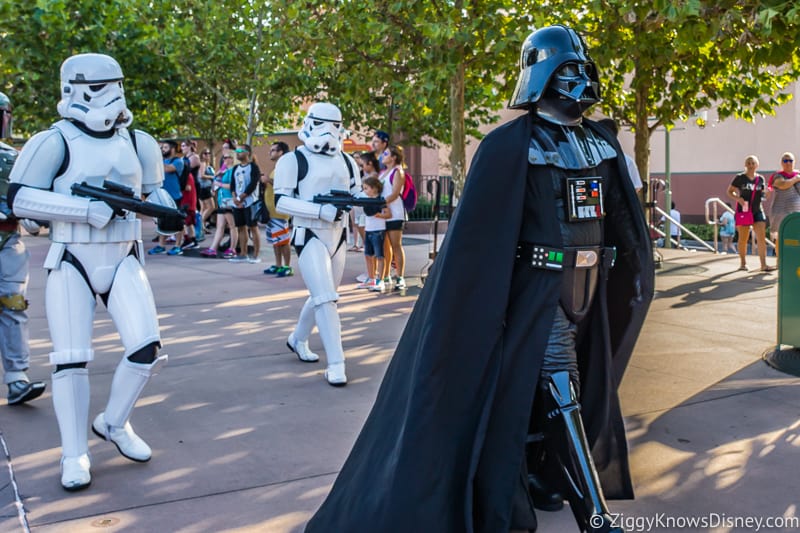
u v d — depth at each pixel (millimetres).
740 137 23266
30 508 3604
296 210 5742
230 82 15758
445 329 2785
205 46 15156
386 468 2908
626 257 3186
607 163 3100
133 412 5023
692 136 24219
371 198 5742
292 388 5570
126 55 17000
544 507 3502
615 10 8109
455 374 2805
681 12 6293
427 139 20828
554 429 2861
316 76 15383
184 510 3586
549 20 8562
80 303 3879
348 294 9820
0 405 5191
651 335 7266
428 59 8266
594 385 3176
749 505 3580
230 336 7277
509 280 2799
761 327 7629
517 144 2826
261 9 14242
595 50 8547
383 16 8719
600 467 3240
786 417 4824
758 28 6918
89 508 3605
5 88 16234
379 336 7273
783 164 11648
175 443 4465
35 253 14336
